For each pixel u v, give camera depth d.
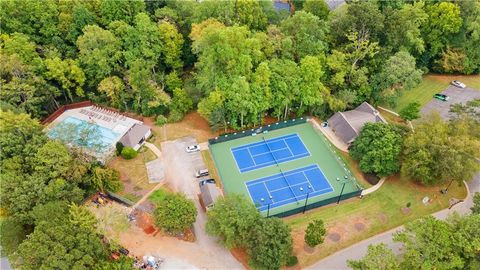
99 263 57.50
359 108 92.56
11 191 65.69
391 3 106.56
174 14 100.69
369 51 91.88
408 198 75.19
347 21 94.19
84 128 78.75
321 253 65.69
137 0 100.12
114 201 73.94
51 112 94.12
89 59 89.88
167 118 93.12
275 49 91.88
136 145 84.31
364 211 72.75
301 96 89.00
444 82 107.94
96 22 98.88
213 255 65.38
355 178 79.38
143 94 90.62
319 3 107.38
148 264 63.38
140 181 77.69
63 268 53.88
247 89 82.12
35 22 95.94
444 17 100.38
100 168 73.12
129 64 90.62
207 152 84.94
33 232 60.84
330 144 87.38
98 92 98.62
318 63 85.81
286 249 60.22
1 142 70.88
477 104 81.38
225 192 76.38
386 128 77.50
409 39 97.62
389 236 68.56
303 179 79.50
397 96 92.44
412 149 72.88
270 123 93.31
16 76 85.75
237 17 98.94
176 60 100.69
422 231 56.72
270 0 106.81
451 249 55.09
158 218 64.88
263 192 76.75
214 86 85.38
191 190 76.19
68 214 62.34
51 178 69.12
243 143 87.94
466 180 71.69
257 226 60.75
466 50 106.25
